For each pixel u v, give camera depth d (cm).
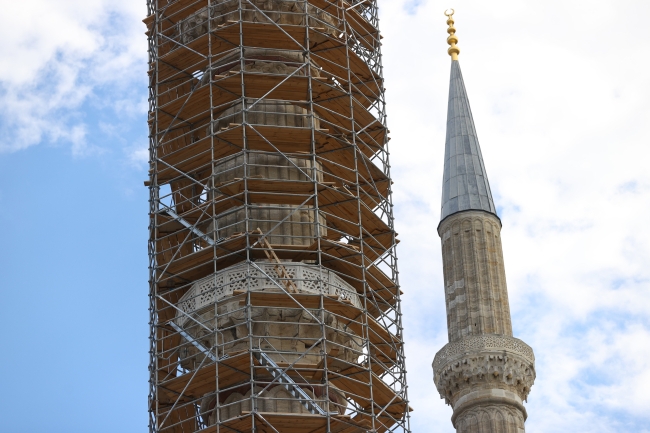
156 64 9756
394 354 9225
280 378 8575
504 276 11025
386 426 8812
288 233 9169
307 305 8744
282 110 9575
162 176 9456
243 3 9831
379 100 10044
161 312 9256
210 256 9006
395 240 9481
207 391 8738
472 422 10362
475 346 10538
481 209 11225
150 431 8819
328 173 9262
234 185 9019
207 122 9688
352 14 10238
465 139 11756
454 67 12412
